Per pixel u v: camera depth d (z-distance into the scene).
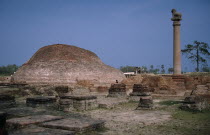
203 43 47.69
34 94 23.92
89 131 8.64
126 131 9.23
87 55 36.50
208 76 29.73
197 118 11.96
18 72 32.78
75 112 14.00
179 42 29.91
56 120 9.55
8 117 10.73
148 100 15.33
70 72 31.48
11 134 7.39
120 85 23.20
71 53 34.50
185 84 29.84
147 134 8.80
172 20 30.25
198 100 14.55
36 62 32.75
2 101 14.62
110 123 10.76
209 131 9.16
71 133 7.66
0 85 27.73
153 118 12.10
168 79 29.16
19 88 25.14
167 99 22.27
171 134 8.79
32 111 12.41
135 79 33.56
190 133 8.91
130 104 18.48
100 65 36.16
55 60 32.56
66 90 24.61
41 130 7.95
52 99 15.51
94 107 15.90
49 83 29.67
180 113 13.49
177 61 29.91
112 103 16.84
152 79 29.89
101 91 29.66
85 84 30.31
